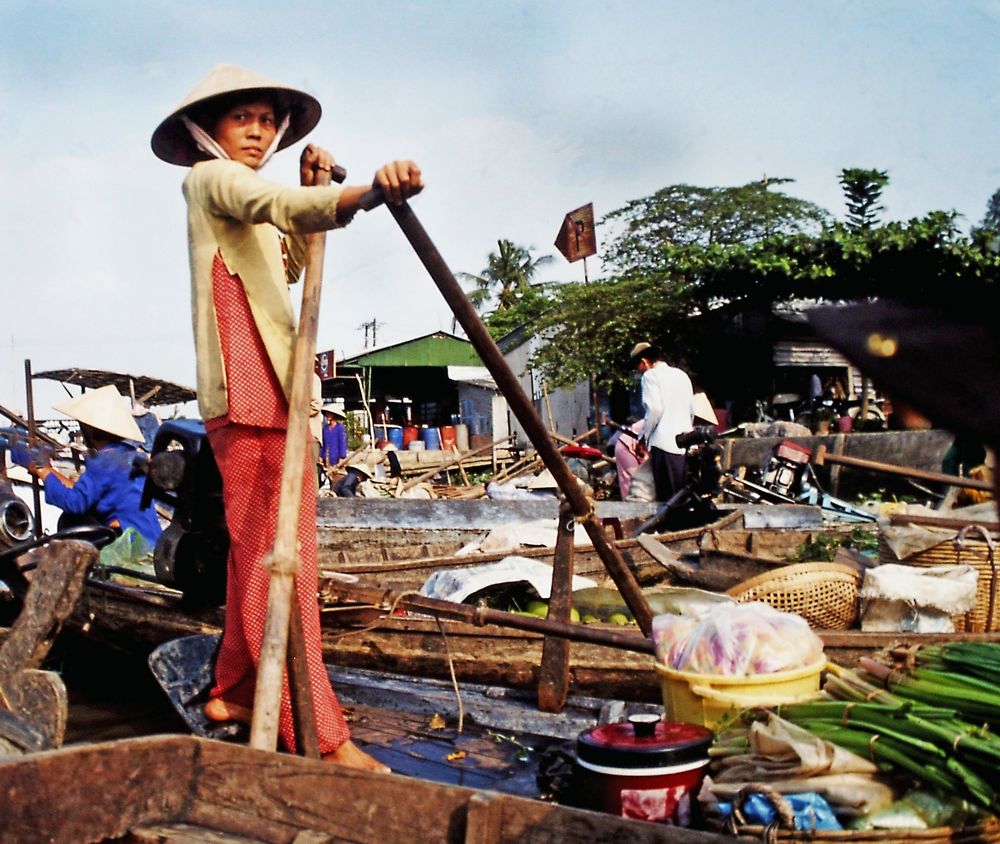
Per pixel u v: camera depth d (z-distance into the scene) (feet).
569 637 11.43
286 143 11.46
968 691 8.02
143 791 6.79
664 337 65.51
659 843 5.81
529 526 22.84
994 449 3.79
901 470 25.89
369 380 108.06
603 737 8.54
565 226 72.69
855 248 49.93
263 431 10.25
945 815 7.34
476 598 16.80
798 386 62.13
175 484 13.17
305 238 11.33
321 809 6.77
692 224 71.41
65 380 63.46
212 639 12.75
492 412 105.70
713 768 8.44
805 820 7.32
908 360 3.91
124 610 14.66
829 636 11.51
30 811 6.15
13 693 9.81
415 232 9.23
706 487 26.32
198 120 10.53
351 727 12.18
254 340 10.18
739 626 9.29
